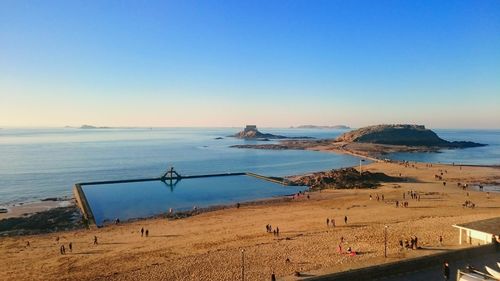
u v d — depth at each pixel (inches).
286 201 3196.4
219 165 6471.5
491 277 1021.2
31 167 6136.8
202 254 1660.9
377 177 4195.4
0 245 2016.5
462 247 1267.2
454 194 3216.0
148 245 1915.6
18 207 3302.2
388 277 1099.3
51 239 2134.6
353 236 1862.7
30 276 1496.1
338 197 3238.2
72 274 1504.7
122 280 1384.1
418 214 2433.6
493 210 2534.5
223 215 2684.5
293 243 1782.7
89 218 2696.9
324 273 1056.8
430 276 1104.2
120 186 4357.8
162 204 3378.4
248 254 1633.9
